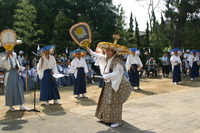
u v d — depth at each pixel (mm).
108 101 4492
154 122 4781
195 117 5078
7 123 5000
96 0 18531
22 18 13930
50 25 17094
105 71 4676
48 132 4336
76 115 5566
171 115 5293
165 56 15141
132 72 9758
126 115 5402
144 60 22172
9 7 15922
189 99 7297
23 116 5645
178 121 4801
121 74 4508
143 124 4668
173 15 15891
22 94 6176
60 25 15797
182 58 15906
